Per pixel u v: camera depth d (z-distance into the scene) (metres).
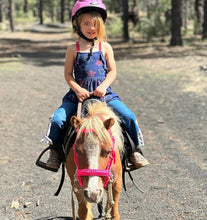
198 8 30.41
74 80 4.00
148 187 5.73
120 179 3.83
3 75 16.06
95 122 3.30
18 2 79.38
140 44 25.06
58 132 3.97
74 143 3.45
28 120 9.78
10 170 6.65
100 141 3.24
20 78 15.45
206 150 7.05
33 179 6.26
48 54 23.31
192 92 11.46
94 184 3.13
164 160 6.74
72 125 3.63
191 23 46.22
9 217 5.07
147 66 16.48
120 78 14.45
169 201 5.27
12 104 11.39
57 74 16.45
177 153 7.01
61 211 5.18
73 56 4.07
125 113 3.96
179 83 12.75
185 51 20.05
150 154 7.06
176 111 9.66
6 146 7.89
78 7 4.00
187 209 5.02
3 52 24.08
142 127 8.63
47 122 9.61
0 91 13.08
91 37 4.04
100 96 3.86
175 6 22.56
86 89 4.01
